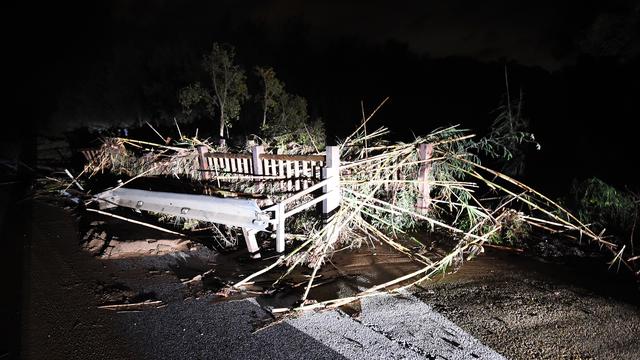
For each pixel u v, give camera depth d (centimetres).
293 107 1477
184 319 329
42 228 618
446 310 326
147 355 281
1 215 714
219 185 642
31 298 375
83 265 455
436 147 568
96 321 330
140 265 451
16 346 297
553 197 668
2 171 1300
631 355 261
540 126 977
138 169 824
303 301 343
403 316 319
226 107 1444
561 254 451
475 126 1312
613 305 328
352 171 551
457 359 262
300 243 491
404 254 462
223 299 361
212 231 554
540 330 293
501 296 348
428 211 563
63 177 1098
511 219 500
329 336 295
